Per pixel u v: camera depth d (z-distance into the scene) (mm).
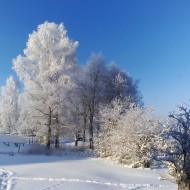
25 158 28156
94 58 45031
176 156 13281
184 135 12906
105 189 16141
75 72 39031
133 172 22609
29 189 14930
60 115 36625
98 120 38000
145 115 27578
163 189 16734
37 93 36156
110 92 45281
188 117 13102
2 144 36781
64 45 38438
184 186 12852
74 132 39594
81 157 31844
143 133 26219
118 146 27859
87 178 18641
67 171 20688
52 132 37594
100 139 33000
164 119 26297
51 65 37094
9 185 15492
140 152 26188
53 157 30406
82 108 44312
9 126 63219
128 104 36188
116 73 47062
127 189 16469
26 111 36938
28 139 42781
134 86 47562
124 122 28453
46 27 38375
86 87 44156
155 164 26969
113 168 24188
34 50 37750
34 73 37594
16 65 37188
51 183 16578
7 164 23406
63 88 36375
